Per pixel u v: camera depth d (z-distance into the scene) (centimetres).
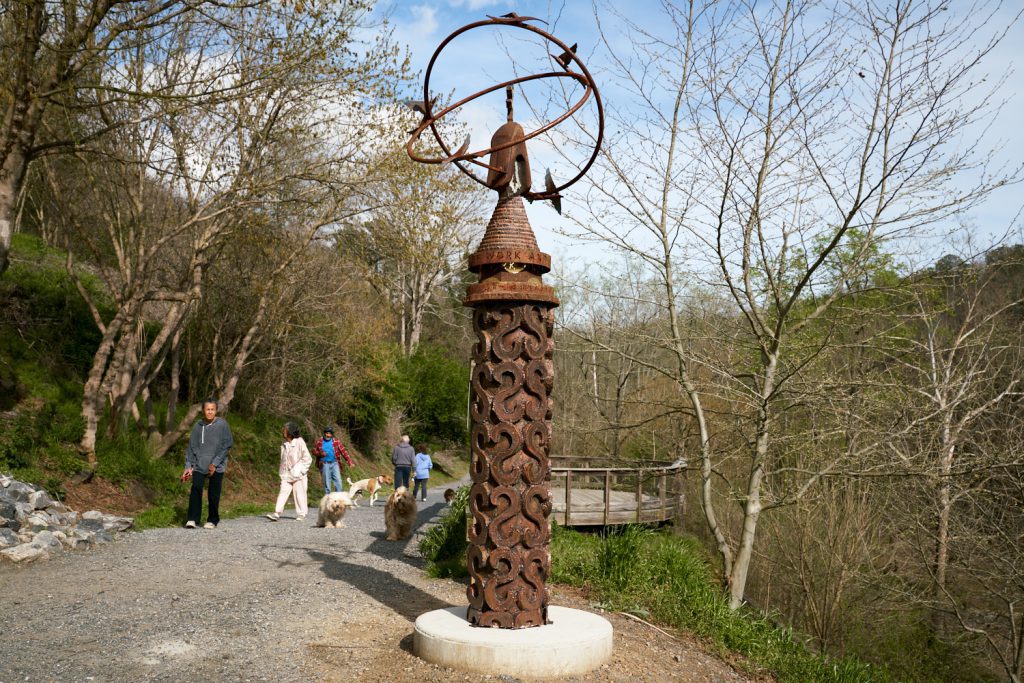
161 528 1091
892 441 946
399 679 467
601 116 538
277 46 1168
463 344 4791
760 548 1666
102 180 1386
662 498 1520
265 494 1798
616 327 1228
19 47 1063
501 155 546
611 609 759
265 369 2153
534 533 522
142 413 1727
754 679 661
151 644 505
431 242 1509
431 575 796
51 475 1128
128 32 1205
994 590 1462
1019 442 968
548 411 529
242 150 1446
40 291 1731
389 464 2948
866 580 1524
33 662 457
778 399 959
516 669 482
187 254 1595
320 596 671
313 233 1512
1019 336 1147
